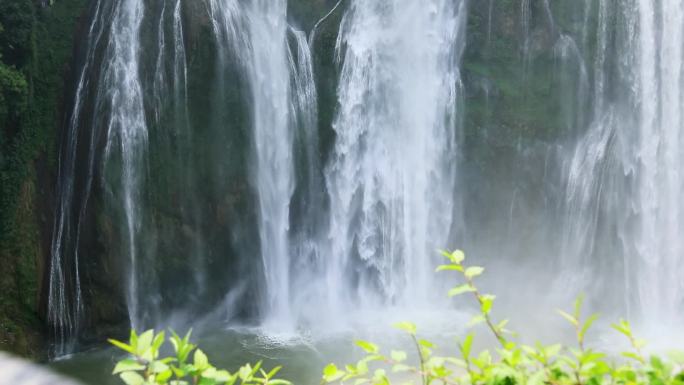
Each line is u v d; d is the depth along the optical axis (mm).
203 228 18688
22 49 16641
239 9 18453
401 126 20141
